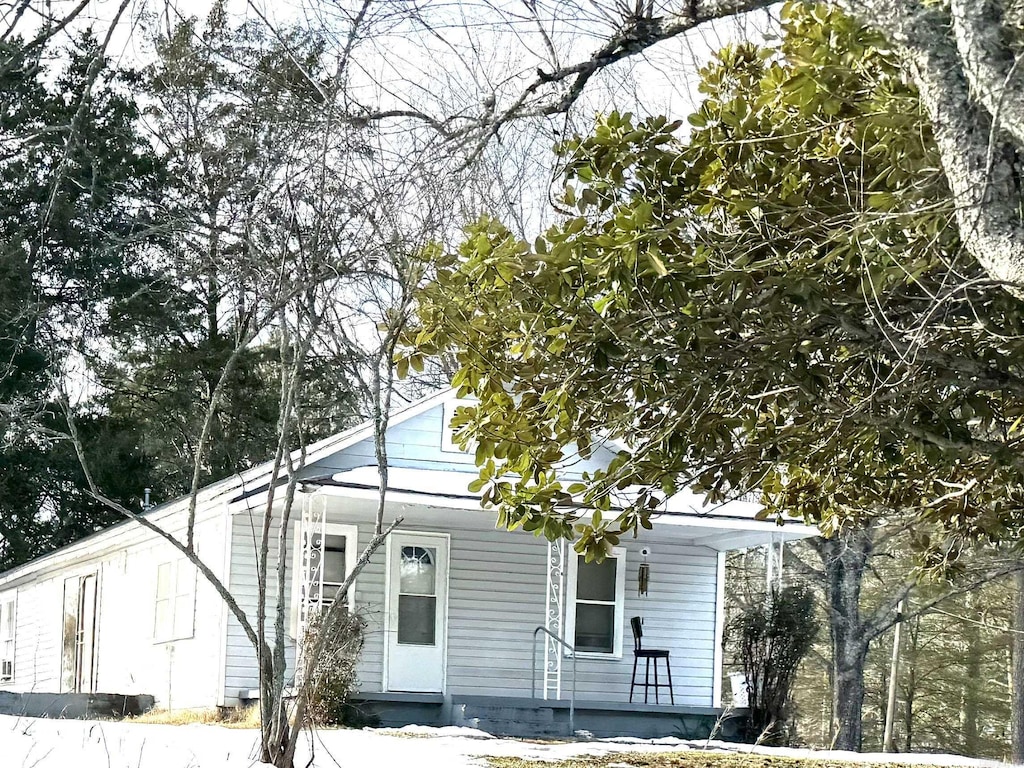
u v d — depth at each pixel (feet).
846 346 25.95
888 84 26.40
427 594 66.33
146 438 104.94
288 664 59.72
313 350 35.58
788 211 25.70
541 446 27.94
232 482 63.31
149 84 34.04
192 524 32.24
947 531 34.19
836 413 26.91
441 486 59.67
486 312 27.07
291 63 29.04
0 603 112.27
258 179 32.04
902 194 23.30
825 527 35.76
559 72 24.99
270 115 29.81
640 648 67.82
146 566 75.31
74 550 84.12
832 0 24.18
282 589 31.99
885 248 22.41
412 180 27.78
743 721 68.74
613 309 25.53
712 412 27.07
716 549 72.95
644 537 71.26
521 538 68.80
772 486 34.50
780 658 70.49
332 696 56.08
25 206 90.74
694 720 66.95
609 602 69.97
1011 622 115.44
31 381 95.55
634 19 24.56
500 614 67.62
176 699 67.00
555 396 26.03
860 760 49.32
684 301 24.67
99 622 83.66
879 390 26.02
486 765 38.58
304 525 59.16
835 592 99.35
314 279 31.68
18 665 103.35
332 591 64.13
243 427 106.22
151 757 30.55
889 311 25.08
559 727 62.23
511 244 26.05
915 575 38.73
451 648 66.18
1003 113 18.66
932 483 33.14
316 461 62.80
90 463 105.50
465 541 67.56
